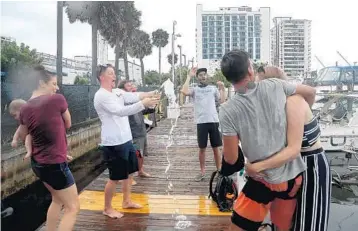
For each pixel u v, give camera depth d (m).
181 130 12.70
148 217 4.11
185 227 3.80
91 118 14.16
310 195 2.18
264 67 2.42
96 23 19.33
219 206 4.26
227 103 2.22
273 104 2.10
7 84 7.44
